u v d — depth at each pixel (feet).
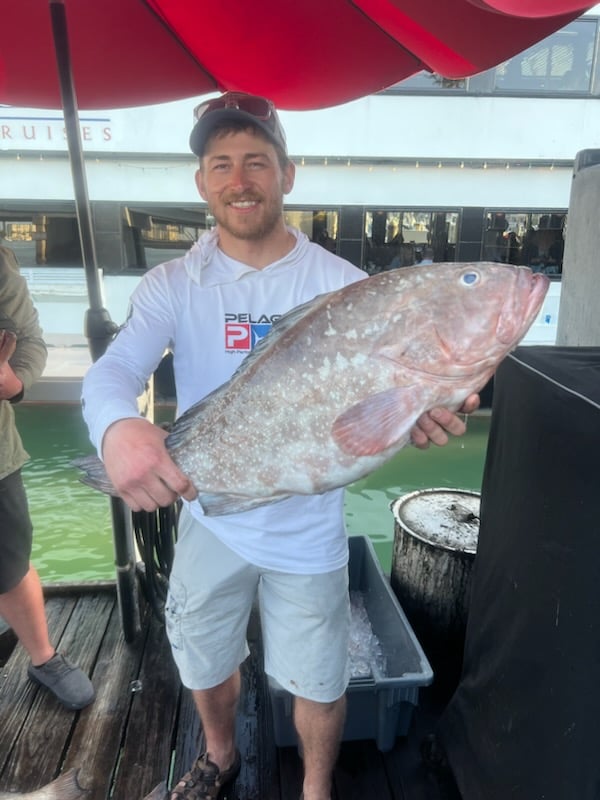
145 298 5.11
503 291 3.73
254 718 7.23
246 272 5.10
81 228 7.16
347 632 5.47
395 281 3.85
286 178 5.32
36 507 19.11
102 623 9.01
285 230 5.33
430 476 22.03
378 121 28.40
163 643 8.56
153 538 8.60
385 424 3.77
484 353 3.76
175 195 28.89
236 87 9.11
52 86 8.67
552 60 27.78
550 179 28.76
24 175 28.50
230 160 4.93
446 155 28.58
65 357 29.07
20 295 6.98
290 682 5.44
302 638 5.27
